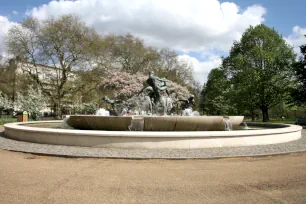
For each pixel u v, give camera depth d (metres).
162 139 9.21
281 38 37.53
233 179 5.75
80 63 40.22
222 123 12.02
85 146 9.54
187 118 11.30
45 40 37.31
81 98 46.38
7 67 44.59
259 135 10.51
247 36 38.09
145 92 16.67
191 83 56.75
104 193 4.74
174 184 5.35
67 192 4.77
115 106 20.45
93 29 40.84
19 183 5.29
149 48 49.12
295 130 12.48
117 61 46.78
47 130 10.28
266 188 5.14
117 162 7.35
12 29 36.44
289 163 7.42
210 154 8.31
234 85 41.12
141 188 5.06
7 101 37.38
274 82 35.97
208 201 4.42
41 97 36.25
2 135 14.03
